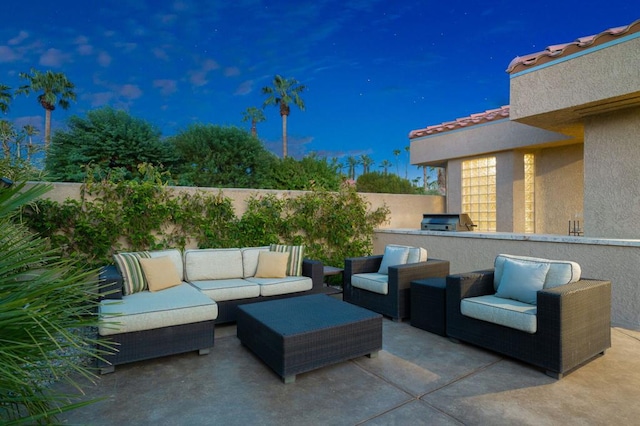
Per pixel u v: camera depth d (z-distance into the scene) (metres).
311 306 3.65
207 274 4.84
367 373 3.03
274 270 4.97
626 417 2.34
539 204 7.45
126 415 2.40
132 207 5.14
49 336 1.54
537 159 7.46
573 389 2.72
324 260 6.68
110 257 5.01
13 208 1.81
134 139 8.85
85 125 8.73
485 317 3.36
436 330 3.99
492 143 7.46
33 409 1.69
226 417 2.38
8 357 1.48
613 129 4.76
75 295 1.92
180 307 3.33
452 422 2.30
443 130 8.35
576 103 4.48
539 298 2.98
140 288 3.99
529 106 4.95
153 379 2.94
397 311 4.48
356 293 5.15
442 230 6.17
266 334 3.06
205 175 9.20
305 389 2.76
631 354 3.35
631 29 4.00
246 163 9.81
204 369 3.14
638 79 3.96
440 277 4.80
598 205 4.90
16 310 1.45
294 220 6.43
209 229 5.65
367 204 7.37
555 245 4.67
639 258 3.98
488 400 2.57
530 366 3.13
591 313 3.13
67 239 4.72
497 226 7.53
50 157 8.27
